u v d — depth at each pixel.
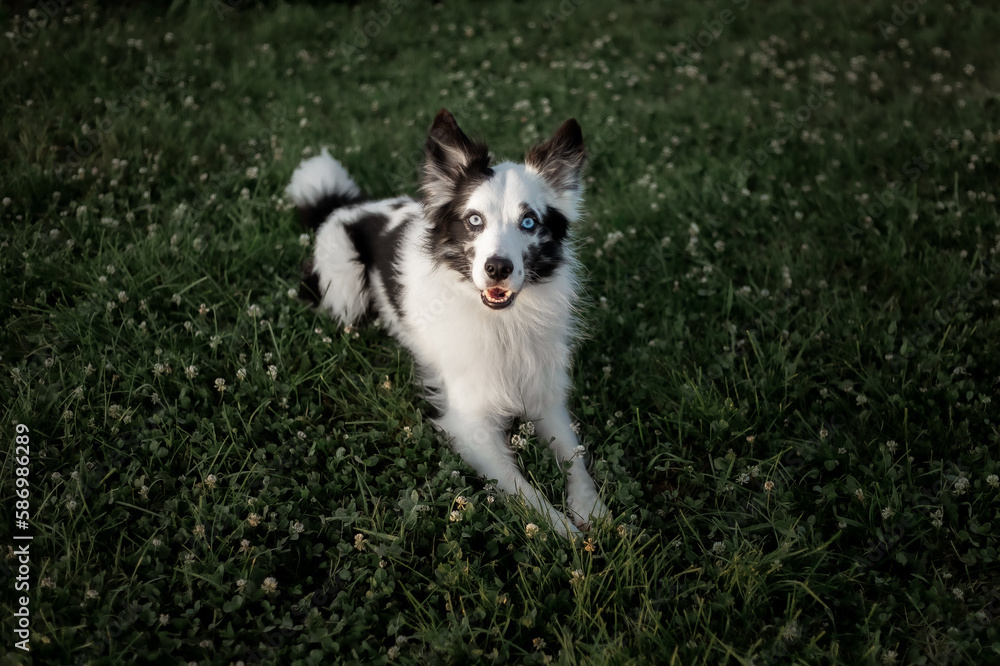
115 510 0.95
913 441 1.08
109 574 0.91
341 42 2.33
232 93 1.90
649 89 2.12
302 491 0.99
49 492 0.96
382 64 2.27
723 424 1.10
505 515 0.99
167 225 1.38
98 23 2.18
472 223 1.07
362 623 0.88
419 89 2.07
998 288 1.33
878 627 0.90
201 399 1.11
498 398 1.14
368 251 1.30
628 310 1.31
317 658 0.86
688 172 1.68
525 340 1.13
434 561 0.95
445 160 1.12
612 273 1.41
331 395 1.14
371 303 1.30
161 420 1.05
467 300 1.11
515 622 0.90
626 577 0.92
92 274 1.24
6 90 1.68
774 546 0.99
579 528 1.03
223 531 0.96
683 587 0.94
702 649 0.87
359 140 1.72
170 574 0.92
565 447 1.11
